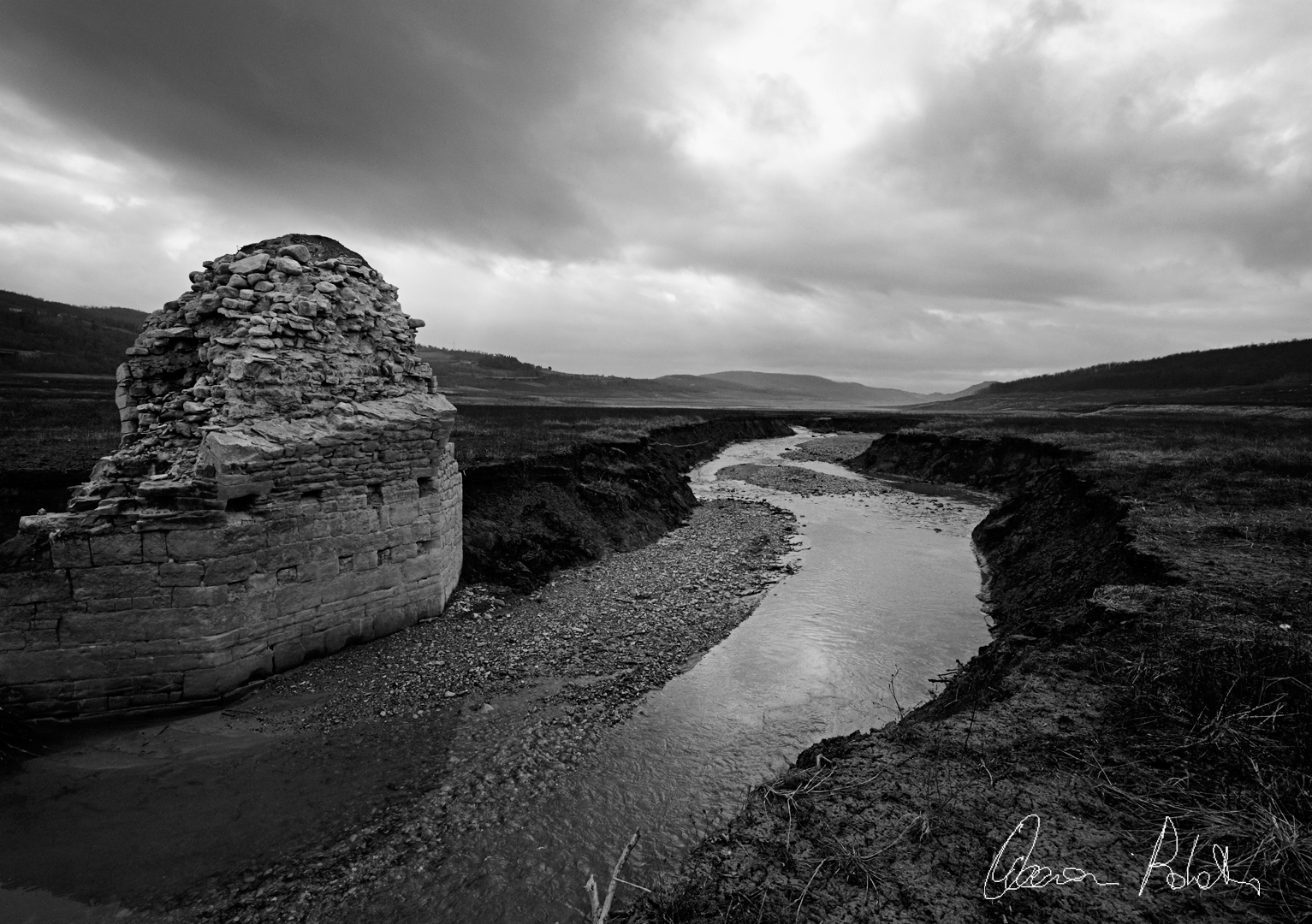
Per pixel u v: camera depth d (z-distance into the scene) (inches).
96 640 355.3
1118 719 256.2
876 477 1781.5
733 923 175.0
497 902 257.9
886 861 193.9
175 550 360.2
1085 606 398.6
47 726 350.9
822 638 549.3
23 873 265.9
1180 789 209.6
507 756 359.3
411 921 248.1
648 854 286.4
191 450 400.8
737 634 558.3
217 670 374.6
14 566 342.0
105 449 730.2
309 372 435.5
